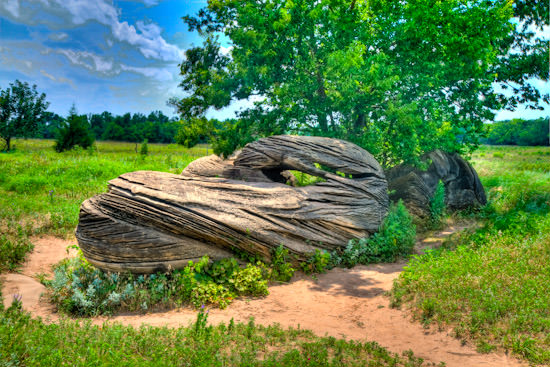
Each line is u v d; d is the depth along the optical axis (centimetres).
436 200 1442
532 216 1070
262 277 901
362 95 1525
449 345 560
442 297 681
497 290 672
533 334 546
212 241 893
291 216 986
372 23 1695
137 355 482
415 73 1581
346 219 1072
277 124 1562
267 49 1478
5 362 412
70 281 841
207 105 1772
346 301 780
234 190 981
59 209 1443
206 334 546
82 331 546
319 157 1189
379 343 579
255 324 650
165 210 869
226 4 1628
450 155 1648
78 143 4172
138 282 841
